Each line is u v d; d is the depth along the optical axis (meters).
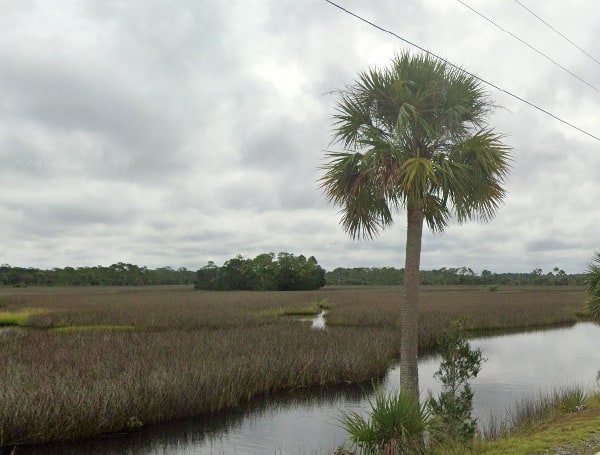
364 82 9.30
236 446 10.78
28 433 10.52
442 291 91.69
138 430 11.73
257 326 30.91
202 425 12.29
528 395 14.77
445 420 8.42
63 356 16.30
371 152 8.74
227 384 14.42
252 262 116.56
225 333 24.12
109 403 11.61
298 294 81.69
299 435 11.53
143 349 17.91
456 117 8.88
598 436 7.21
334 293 85.56
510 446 7.08
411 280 9.42
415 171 8.13
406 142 9.13
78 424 10.98
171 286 154.38
